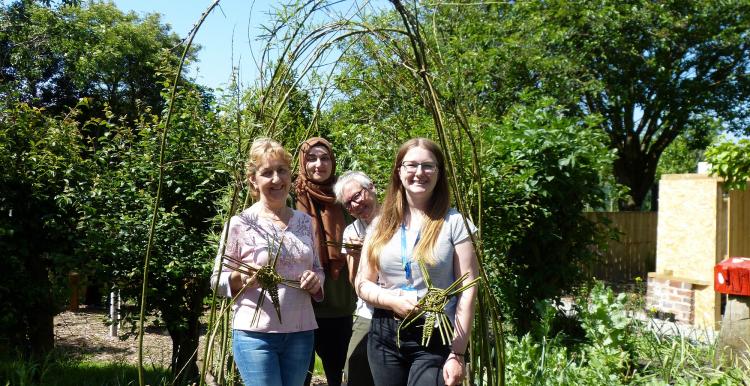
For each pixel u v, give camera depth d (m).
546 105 6.05
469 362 2.96
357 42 3.54
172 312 5.32
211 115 5.22
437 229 2.44
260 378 2.57
